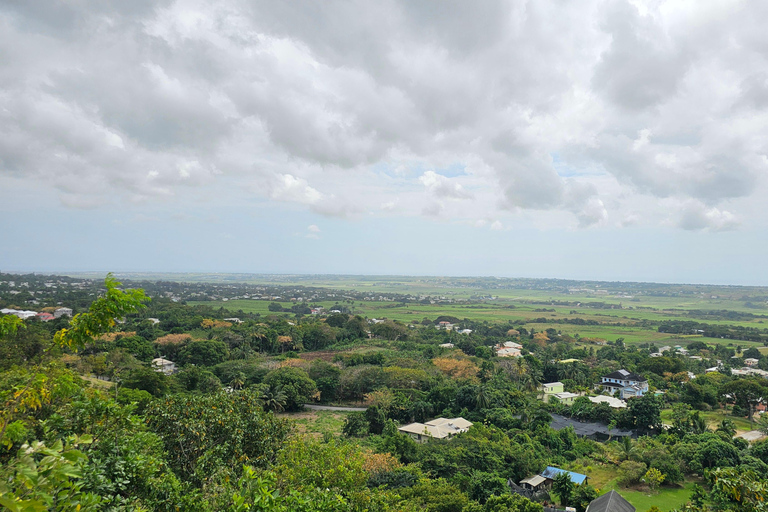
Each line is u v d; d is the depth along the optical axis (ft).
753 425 234.17
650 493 151.64
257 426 82.84
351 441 184.55
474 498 137.90
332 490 60.90
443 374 289.53
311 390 249.14
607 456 182.09
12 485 20.72
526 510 115.14
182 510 52.31
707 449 165.48
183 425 73.61
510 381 288.51
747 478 47.29
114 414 58.18
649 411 220.64
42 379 35.42
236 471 71.10
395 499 90.74
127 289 33.12
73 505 26.61
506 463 163.02
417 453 165.78
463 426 202.90
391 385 259.39
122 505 45.68
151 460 56.03
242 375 254.27
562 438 200.13
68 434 53.42
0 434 27.20
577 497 138.51
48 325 292.40
